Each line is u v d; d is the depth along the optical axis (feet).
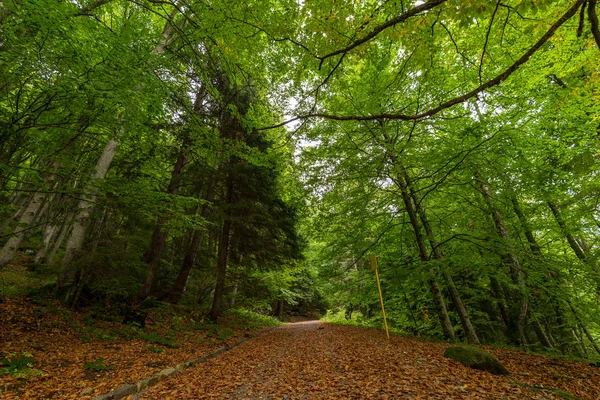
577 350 39.55
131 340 25.64
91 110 18.42
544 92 28.02
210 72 30.91
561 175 30.01
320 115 11.51
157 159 37.78
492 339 42.01
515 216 37.24
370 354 21.66
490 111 29.66
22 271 37.17
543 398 12.64
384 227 38.47
